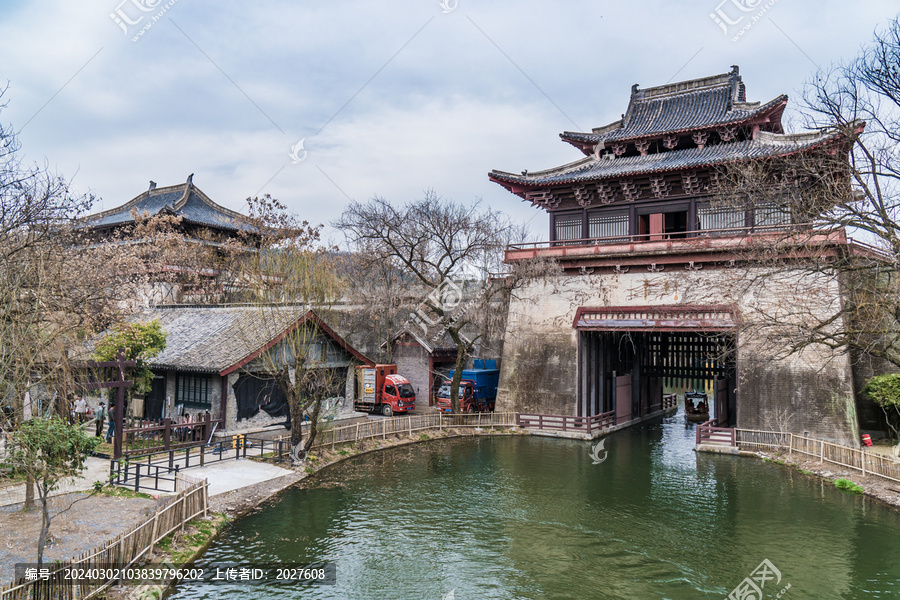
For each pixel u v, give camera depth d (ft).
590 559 56.65
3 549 47.47
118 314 89.51
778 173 101.40
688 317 109.40
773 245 82.02
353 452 97.66
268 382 107.34
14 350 49.21
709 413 154.51
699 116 130.52
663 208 122.72
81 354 64.80
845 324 83.30
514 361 130.72
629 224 126.72
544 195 133.90
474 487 80.33
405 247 126.93
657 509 71.51
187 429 91.71
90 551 43.11
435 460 96.17
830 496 76.84
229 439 95.09
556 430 118.42
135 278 123.34
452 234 122.72
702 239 109.91
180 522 56.34
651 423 140.77
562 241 125.90
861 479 80.84
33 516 55.83
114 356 91.50
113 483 68.23
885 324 93.40
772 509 71.41
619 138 131.23
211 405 97.96
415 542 59.98
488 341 151.33
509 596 48.83
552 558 56.75
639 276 118.11
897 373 99.96
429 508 70.90
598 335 130.52
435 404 146.61
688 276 112.98
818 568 54.75
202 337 110.83
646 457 99.91
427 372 147.74
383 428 107.65
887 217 66.49
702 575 53.21
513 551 58.29
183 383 103.24
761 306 104.27
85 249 86.94
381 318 148.36
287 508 68.54
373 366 132.16
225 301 160.35
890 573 53.62
